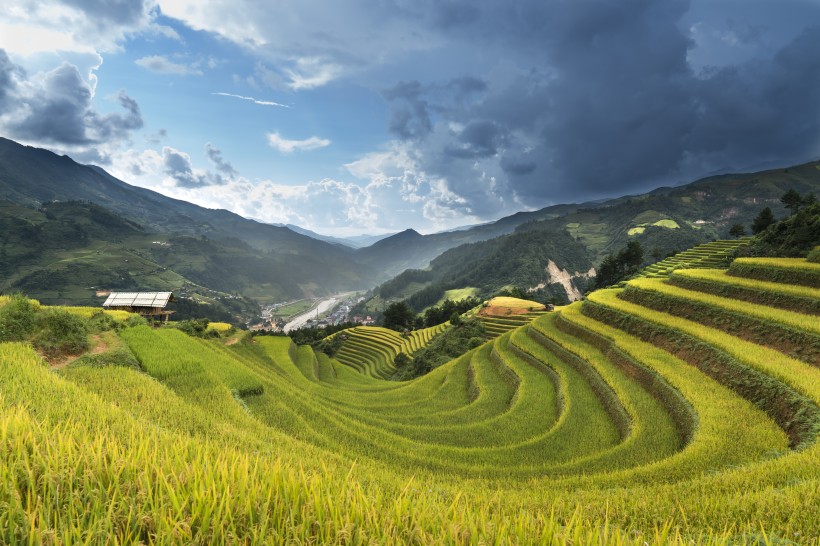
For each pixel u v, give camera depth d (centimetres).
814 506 575
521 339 4006
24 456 332
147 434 551
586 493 925
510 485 1227
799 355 1973
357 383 5444
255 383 2008
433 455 1672
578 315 3972
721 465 1154
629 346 2617
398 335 11044
